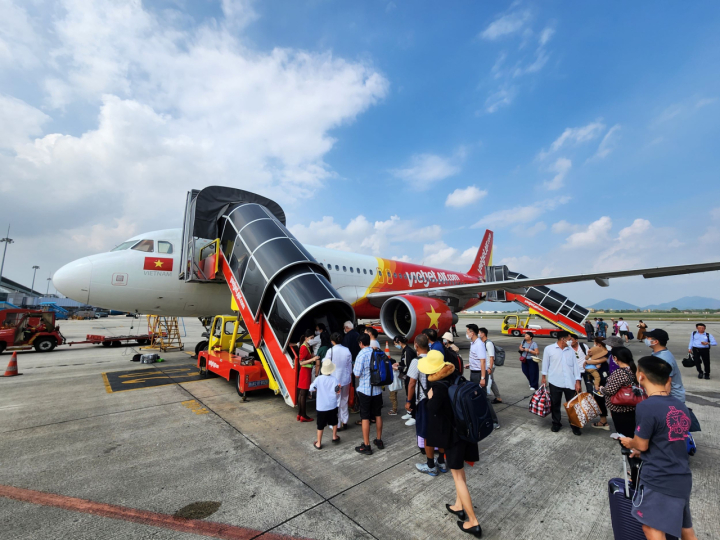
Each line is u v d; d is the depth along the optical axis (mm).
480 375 6465
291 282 6520
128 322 43531
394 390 6258
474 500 3361
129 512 3031
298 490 3482
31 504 3129
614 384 4473
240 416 5762
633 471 2441
